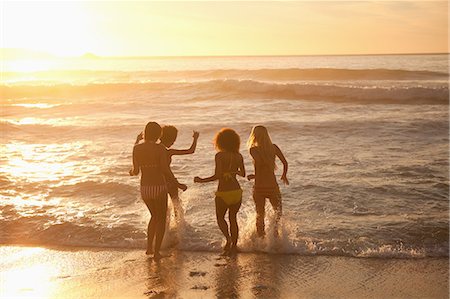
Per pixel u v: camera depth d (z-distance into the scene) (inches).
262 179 267.1
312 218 305.4
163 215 257.6
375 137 584.1
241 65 3535.9
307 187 371.6
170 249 268.5
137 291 216.4
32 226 300.4
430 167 430.0
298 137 592.4
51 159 494.3
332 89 1016.9
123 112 880.3
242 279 227.9
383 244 263.0
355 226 288.8
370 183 380.2
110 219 309.0
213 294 212.2
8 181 402.6
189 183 391.9
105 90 1188.5
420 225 286.0
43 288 220.8
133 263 249.9
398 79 1542.8
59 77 1893.5
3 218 315.0
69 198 356.8
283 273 234.2
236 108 891.4
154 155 255.1
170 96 1082.7
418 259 246.4
